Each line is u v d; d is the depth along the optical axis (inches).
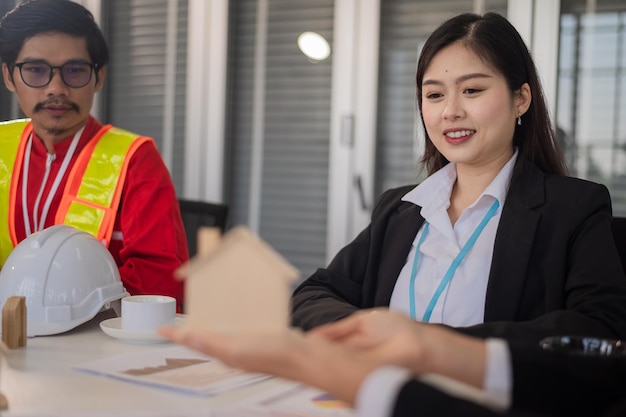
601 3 109.6
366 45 120.8
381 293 57.0
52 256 47.8
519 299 50.6
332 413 31.6
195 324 23.8
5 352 41.6
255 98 129.6
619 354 29.9
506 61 54.0
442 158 61.2
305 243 127.3
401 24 119.8
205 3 129.5
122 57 136.4
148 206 69.4
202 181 131.6
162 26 133.2
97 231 69.5
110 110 137.6
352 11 121.3
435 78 55.1
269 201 129.6
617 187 110.3
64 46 67.2
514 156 56.8
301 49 125.8
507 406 26.6
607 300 45.8
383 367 21.6
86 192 70.5
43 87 67.6
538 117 57.1
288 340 22.6
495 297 50.9
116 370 37.8
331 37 123.6
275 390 35.0
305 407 32.5
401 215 59.6
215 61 129.6
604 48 109.9
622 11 108.5
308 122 126.0
